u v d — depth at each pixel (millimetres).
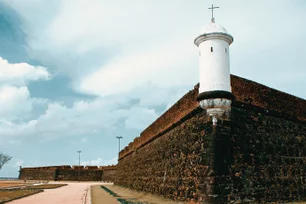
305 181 14828
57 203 16609
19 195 21375
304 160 15375
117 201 17406
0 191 25812
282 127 14891
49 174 66000
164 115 18797
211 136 12078
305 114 16719
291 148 14883
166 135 18000
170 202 14656
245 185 12125
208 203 11320
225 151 12023
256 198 12250
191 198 12750
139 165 25734
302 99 16953
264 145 13539
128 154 32344
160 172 18250
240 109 13141
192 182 12906
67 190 29984
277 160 13867
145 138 24172
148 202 16234
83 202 17172
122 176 35000
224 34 12383
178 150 15320
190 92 14516
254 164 12797
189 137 13984
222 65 12195
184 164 14180
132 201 17203
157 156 19609
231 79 13062
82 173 64438
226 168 11828
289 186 13867
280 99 15312
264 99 14336
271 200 12750
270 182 13086
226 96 11797
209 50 12414
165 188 16672
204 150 12258
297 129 15844
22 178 75000
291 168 14398
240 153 12477
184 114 14992
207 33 12406
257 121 13680
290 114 15547
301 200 14023
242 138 12766
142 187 23188
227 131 12312
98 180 64125
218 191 11375
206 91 12016
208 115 12422
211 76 12094
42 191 27734
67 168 65500
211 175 11594
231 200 11523
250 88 13812
